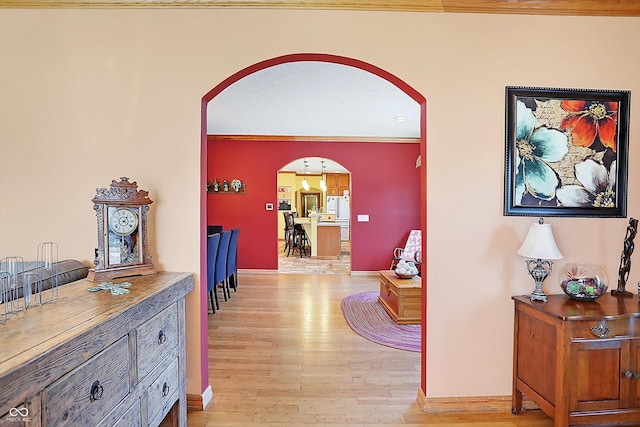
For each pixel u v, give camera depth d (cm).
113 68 215
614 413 181
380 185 645
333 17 215
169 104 215
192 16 215
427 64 216
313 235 859
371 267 645
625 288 225
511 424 205
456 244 218
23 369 89
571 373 178
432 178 216
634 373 181
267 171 645
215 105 442
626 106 221
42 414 96
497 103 218
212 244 397
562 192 220
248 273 651
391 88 381
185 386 195
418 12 216
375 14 216
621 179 221
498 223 219
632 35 221
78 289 165
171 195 216
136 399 144
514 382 217
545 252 196
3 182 216
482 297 219
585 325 179
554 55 219
